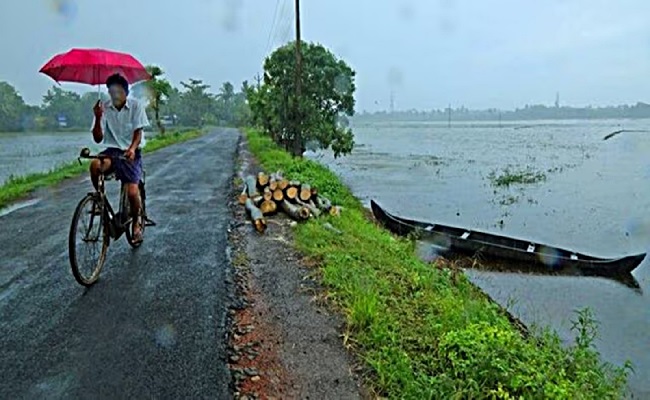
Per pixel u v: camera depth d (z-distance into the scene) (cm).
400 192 1733
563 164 2700
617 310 684
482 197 1630
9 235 667
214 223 754
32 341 359
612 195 1659
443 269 712
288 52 2158
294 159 1667
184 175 1366
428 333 397
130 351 349
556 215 1341
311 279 512
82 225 467
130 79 523
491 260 884
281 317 419
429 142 5441
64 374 318
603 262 825
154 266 532
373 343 374
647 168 2441
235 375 323
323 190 1124
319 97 2177
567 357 400
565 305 699
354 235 729
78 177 1345
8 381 308
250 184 962
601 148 3934
